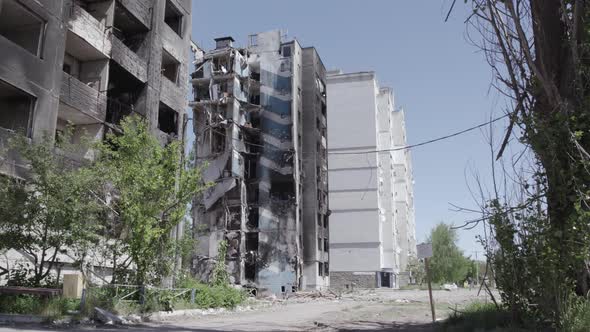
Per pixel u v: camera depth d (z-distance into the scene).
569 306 8.70
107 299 15.89
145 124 19.72
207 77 50.25
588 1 9.32
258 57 53.00
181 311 18.58
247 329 14.60
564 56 9.84
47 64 20.52
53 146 16.67
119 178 17.12
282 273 47.53
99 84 25.12
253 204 49.56
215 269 29.48
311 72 55.66
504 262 10.16
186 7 33.44
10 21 20.64
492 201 10.21
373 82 74.81
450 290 62.91
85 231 15.59
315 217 51.88
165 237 18.56
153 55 28.86
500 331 9.73
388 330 14.58
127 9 26.97
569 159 8.98
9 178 15.41
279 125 51.06
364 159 73.12
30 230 15.35
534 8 10.12
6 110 19.91
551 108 9.57
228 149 48.16
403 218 91.06
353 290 61.03
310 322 17.80
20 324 12.92
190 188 18.88
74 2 24.61
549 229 9.05
